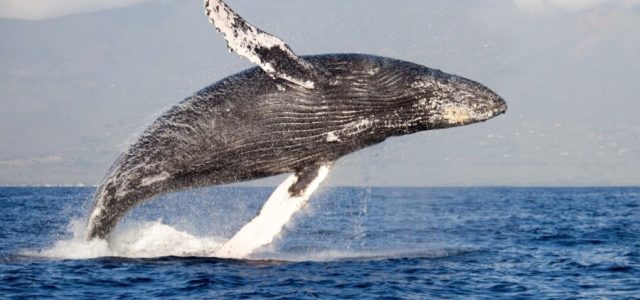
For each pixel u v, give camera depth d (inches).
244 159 3211.1
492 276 3284.9
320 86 3127.5
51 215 7381.9
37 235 5054.1
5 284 2891.2
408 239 5260.8
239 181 3329.2
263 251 3981.3
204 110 3179.1
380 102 3184.1
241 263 3277.6
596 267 3634.4
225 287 2822.3
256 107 3142.2
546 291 2992.1
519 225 6865.2
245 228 3319.4
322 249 4247.0
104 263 3257.9
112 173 3316.9
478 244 4832.7
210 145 3186.5
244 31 3014.3
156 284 2874.0
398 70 3216.0
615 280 3270.2
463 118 3223.4
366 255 3895.2
